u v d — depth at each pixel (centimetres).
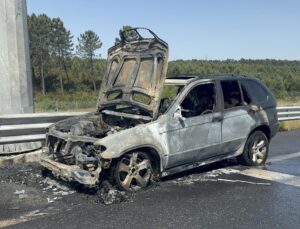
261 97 842
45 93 7300
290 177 741
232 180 716
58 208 568
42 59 7562
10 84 893
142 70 719
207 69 7456
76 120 765
